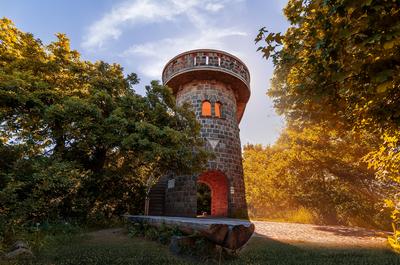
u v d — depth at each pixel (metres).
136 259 5.03
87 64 13.41
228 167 15.99
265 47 3.98
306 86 3.87
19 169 8.20
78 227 8.61
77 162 10.90
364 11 2.55
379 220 13.48
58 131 10.36
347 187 16.11
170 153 10.63
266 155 22.72
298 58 3.91
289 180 17.94
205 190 22.00
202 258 5.12
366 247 7.02
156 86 12.73
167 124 12.33
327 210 15.02
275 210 19.31
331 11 2.72
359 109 4.18
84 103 9.82
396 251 6.33
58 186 8.82
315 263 4.96
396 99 3.38
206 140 15.93
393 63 2.66
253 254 5.61
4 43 11.40
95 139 10.27
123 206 12.46
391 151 5.88
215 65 16.73
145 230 7.78
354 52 2.98
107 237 7.69
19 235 6.04
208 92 17.09
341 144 14.38
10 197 6.71
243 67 18.41
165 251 5.79
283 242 7.31
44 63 11.55
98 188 11.41
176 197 15.21
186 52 17.20
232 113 17.81
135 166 12.49
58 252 5.54
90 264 4.71
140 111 11.81
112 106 11.28
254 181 22.73
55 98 10.52
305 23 3.78
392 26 2.37
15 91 9.26
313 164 16.52
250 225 5.25
